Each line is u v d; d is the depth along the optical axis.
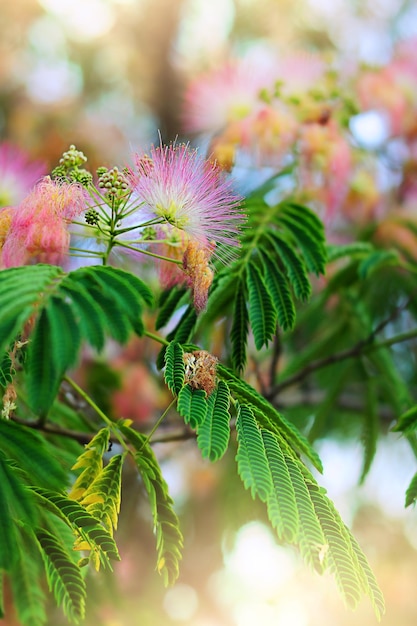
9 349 0.94
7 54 2.03
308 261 1.06
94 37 2.12
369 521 1.92
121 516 1.25
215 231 0.96
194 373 0.92
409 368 1.59
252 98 1.20
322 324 1.49
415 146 1.37
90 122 1.83
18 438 0.98
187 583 1.71
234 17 2.12
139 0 2.10
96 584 1.10
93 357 1.37
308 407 1.52
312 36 2.12
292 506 0.88
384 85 1.30
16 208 0.95
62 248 0.94
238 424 0.91
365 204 1.35
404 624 1.85
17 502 0.90
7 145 1.00
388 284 1.38
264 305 1.00
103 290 0.90
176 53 2.10
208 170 0.96
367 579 0.89
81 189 0.94
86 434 1.07
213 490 1.65
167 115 2.05
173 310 1.00
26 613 0.88
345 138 1.25
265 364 1.56
